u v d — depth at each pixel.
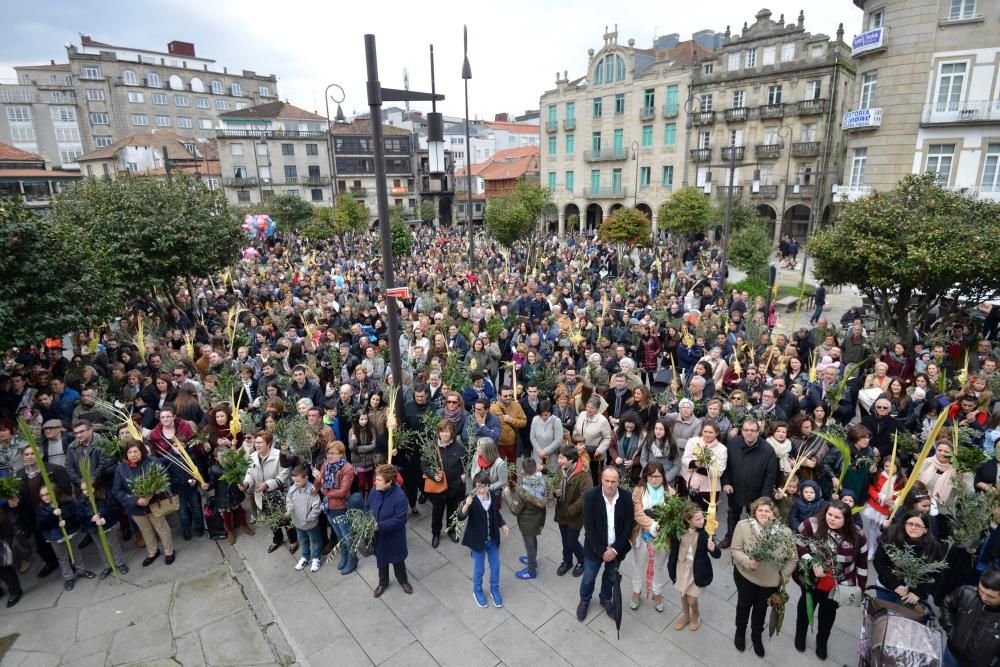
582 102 49.12
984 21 20.00
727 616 5.88
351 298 16.97
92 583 6.66
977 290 11.49
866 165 23.45
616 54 45.75
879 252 11.63
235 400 9.38
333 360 10.57
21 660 5.50
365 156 62.34
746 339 11.59
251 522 7.79
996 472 6.12
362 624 5.91
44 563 6.99
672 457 6.96
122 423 7.72
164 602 6.32
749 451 6.39
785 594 4.99
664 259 26.59
